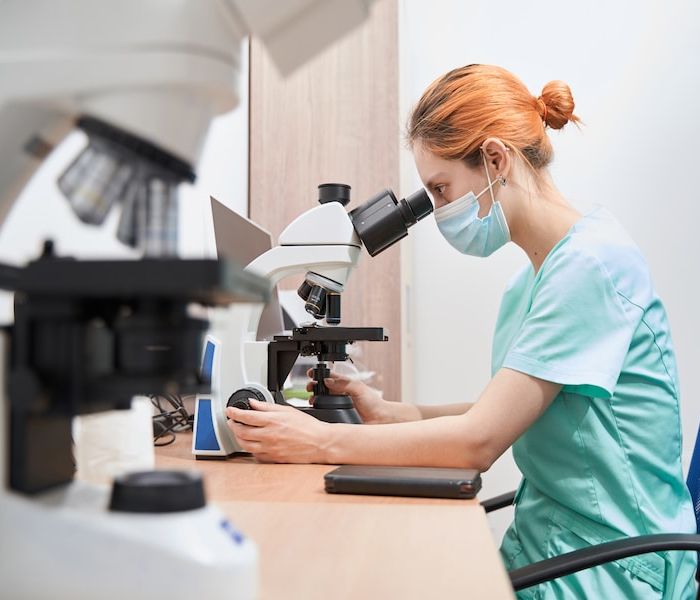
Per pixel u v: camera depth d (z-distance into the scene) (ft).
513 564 4.94
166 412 5.81
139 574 1.80
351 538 2.68
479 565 2.33
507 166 4.99
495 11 10.17
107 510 1.93
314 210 4.93
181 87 2.23
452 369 10.02
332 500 3.39
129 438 3.22
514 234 5.23
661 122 9.87
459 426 4.23
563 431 4.67
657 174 9.86
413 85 10.23
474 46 10.19
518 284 5.81
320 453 4.38
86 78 2.21
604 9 9.99
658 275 9.81
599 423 4.62
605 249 4.75
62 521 1.86
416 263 10.11
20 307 2.10
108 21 2.20
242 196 8.55
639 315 4.64
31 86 2.23
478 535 2.72
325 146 8.58
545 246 5.11
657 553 4.35
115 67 2.20
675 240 9.80
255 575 1.91
